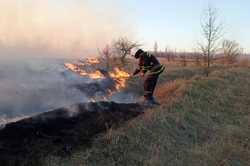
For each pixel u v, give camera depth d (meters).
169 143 7.52
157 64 9.54
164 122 8.43
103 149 6.34
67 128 6.80
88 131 6.91
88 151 6.14
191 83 13.54
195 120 9.53
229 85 14.94
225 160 7.38
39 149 5.85
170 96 11.42
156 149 6.97
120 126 7.50
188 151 7.47
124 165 6.16
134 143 6.88
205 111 10.61
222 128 9.60
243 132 9.48
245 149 8.27
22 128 6.31
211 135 8.93
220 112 11.00
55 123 6.80
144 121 8.03
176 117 9.03
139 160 6.38
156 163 6.47
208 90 13.06
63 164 5.57
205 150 7.75
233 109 11.66
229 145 8.27
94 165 5.85
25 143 5.94
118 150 6.47
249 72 20.17
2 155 5.45
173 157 6.99
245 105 12.39
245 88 15.05
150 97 9.67
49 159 5.61
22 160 5.46
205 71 20.31
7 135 6.04
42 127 6.54
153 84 9.60
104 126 7.32
